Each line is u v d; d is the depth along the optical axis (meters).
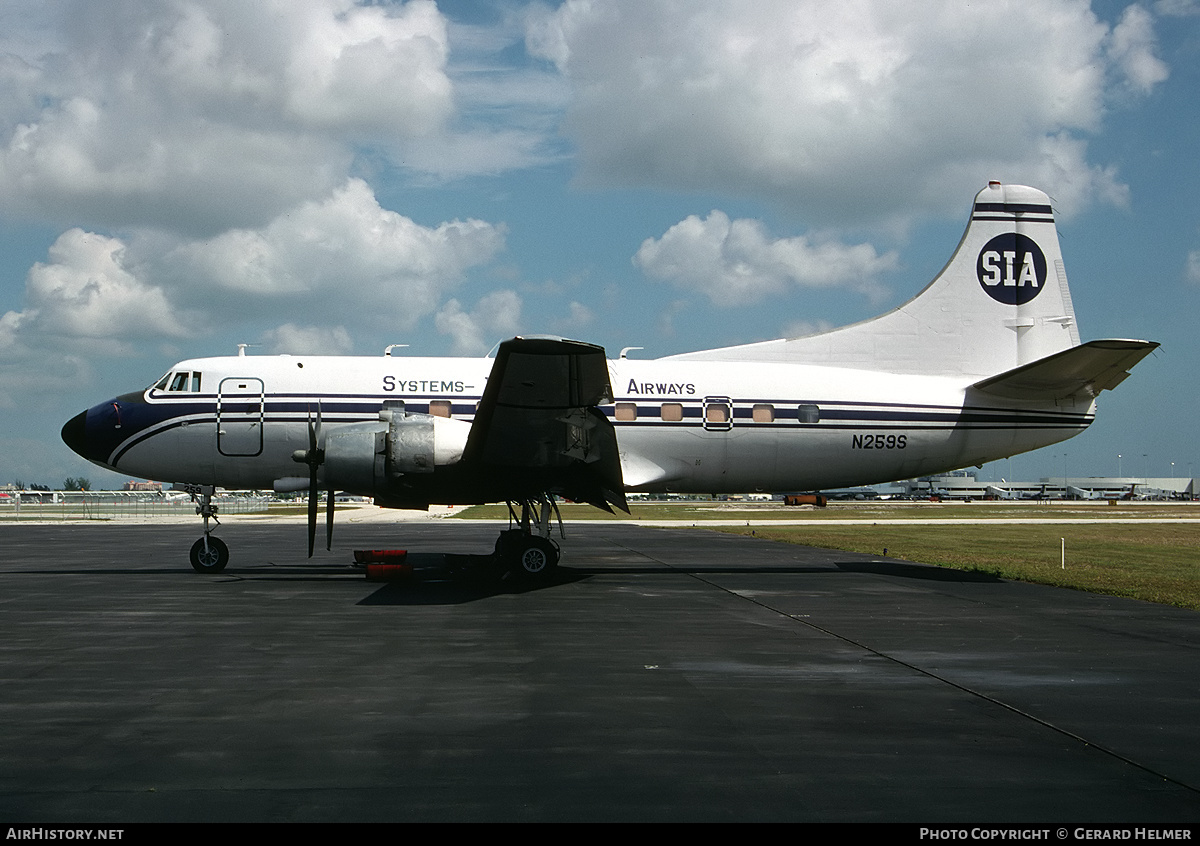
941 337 18.89
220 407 16.88
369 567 15.51
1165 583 16.66
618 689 7.74
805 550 24.70
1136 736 6.44
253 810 4.92
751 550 24.47
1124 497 146.00
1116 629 11.09
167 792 5.18
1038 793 5.30
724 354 18.47
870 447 17.95
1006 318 18.98
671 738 6.31
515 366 12.44
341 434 14.96
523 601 13.23
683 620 11.54
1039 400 18.34
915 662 8.95
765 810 4.99
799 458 17.86
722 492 18.53
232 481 17.22
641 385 17.59
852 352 18.70
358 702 7.23
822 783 5.43
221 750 5.96
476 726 6.57
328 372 17.25
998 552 25.09
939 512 68.38
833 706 7.22
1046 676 8.34
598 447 14.41
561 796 5.17
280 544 25.62
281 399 16.95
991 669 8.64
